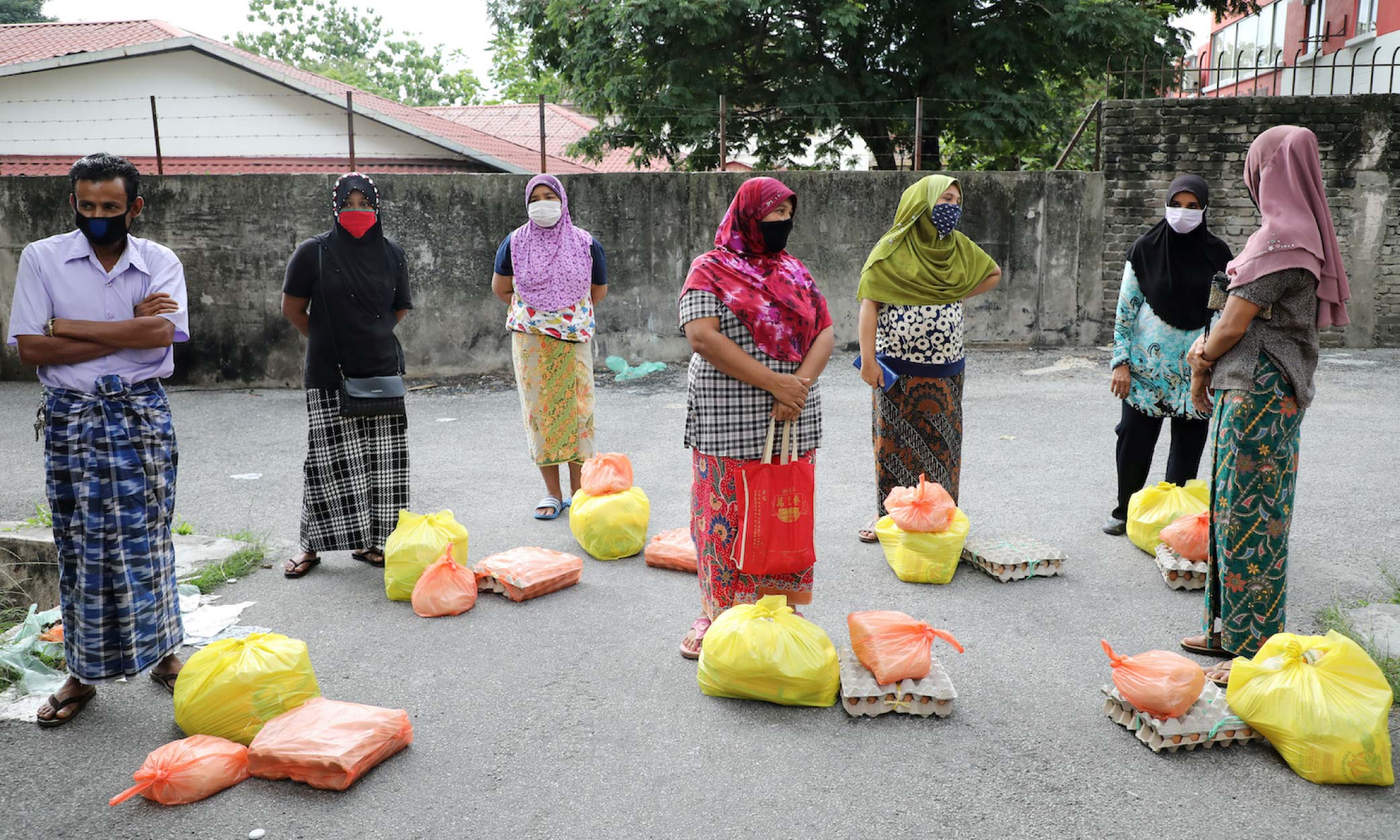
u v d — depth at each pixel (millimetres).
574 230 5176
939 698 2998
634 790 2656
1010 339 10320
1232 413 3066
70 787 2701
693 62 13094
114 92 16422
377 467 4410
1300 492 5320
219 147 16938
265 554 4699
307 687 2992
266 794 2664
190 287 9523
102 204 2941
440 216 9508
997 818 2504
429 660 3494
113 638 3051
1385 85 14461
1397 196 9750
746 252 3189
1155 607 3879
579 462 5270
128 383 3043
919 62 13492
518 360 5145
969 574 4309
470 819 2531
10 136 16172
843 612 3885
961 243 4309
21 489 6090
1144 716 2859
